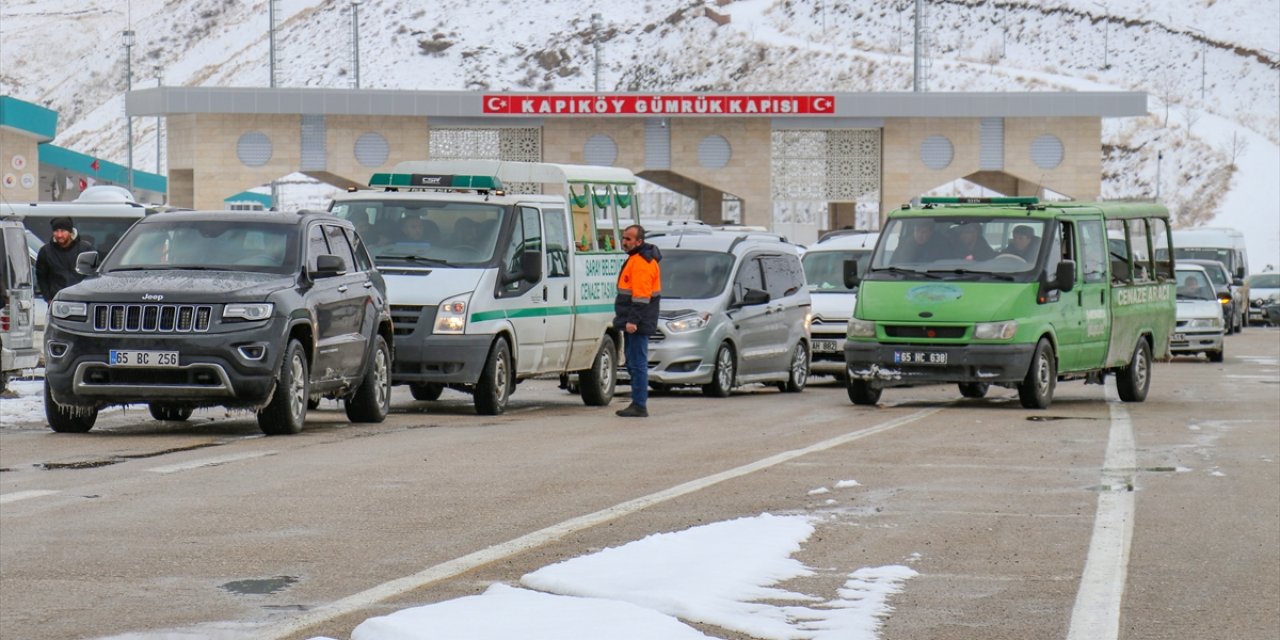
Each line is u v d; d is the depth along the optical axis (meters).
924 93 134.62
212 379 31.67
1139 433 34.91
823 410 41.97
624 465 28.02
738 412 41.22
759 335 50.31
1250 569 18.98
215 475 26.19
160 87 126.50
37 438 32.22
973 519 22.23
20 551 19.33
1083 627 15.91
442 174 42.12
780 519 21.52
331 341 34.31
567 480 25.89
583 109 131.38
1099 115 135.88
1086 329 44.25
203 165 128.12
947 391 51.19
